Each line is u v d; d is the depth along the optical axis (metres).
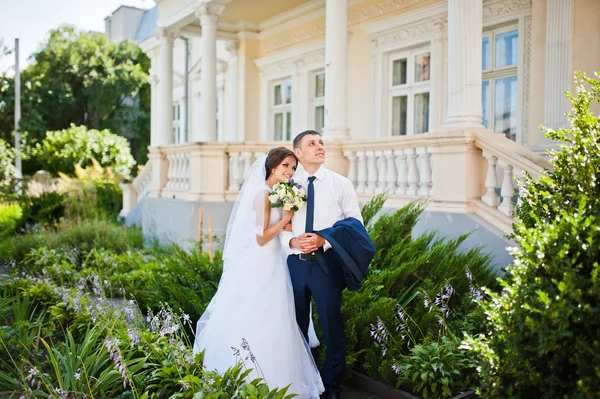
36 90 29.75
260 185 3.61
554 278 2.36
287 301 3.55
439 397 3.40
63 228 9.70
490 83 8.51
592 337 2.28
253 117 13.48
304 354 3.62
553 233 2.43
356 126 10.86
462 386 3.47
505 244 5.33
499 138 5.79
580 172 2.94
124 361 3.33
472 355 3.55
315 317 4.29
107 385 3.35
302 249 3.37
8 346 4.02
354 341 4.05
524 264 2.48
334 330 3.47
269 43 13.06
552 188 3.17
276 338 3.45
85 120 32.44
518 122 7.96
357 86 10.80
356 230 3.38
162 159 10.38
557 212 2.98
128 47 32.88
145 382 3.44
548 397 2.39
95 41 32.16
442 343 3.81
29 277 6.01
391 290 4.66
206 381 3.12
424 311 4.20
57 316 4.73
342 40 7.64
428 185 6.47
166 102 12.23
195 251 5.69
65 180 15.03
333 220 3.54
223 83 14.21
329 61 7.70
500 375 2.51
